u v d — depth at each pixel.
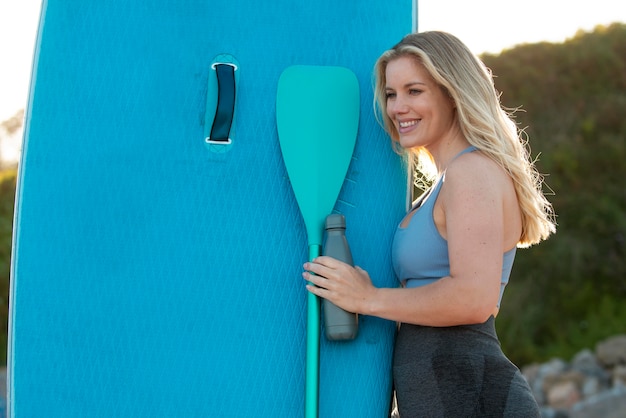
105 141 2.58
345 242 2.39
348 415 2.46
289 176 2.54
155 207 2.56
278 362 2.51
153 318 2.53
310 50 2.63
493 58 8.38
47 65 2.60
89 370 2.51
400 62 2.32
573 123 8.17
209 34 2.63
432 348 2.22
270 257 2.55
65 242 2.54
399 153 2.59
